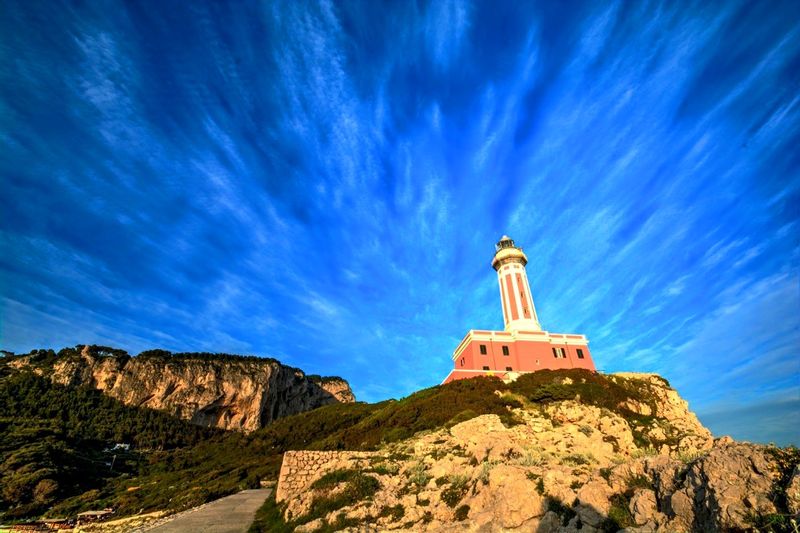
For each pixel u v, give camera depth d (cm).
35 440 5738
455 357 6181
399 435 3384
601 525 1025
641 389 4425
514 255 6675
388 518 1498
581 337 5875
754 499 769
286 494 2234
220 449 5922
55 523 3150
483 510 1293
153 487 4122
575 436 3117
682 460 1109
